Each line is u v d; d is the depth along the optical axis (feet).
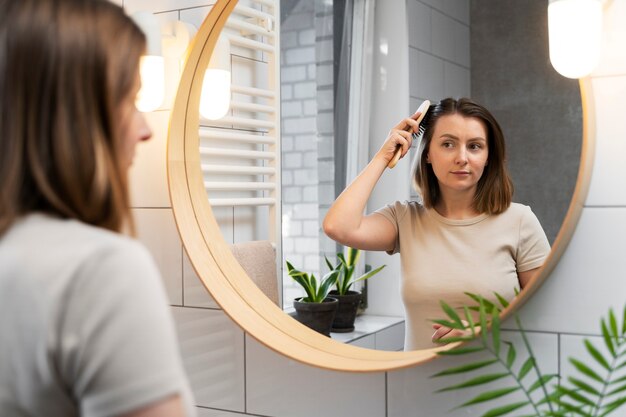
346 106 4.69
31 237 1.88
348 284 4.25
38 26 1.86
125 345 1.79
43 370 1.78
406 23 4.35
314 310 4.29
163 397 1.81
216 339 4.39
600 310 3.38
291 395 4.14
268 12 4.87
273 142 4.82
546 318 3.49
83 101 1.90
